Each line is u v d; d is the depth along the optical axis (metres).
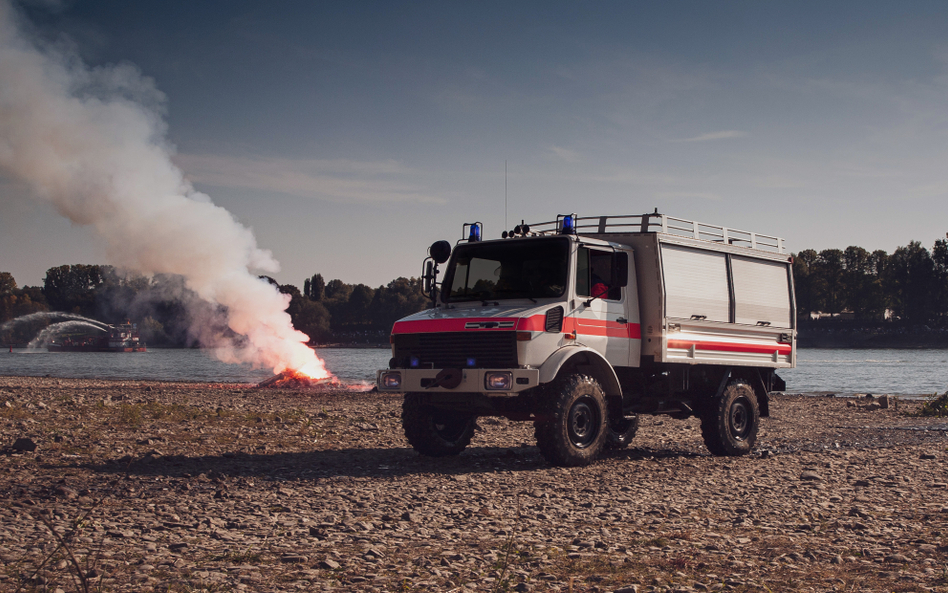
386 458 12.13
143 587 5.15
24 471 9.98
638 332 12.23
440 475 10.32
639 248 12.38
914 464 11.90
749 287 13.98
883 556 6.21
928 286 182.62
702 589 5.31
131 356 130.75
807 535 7.03
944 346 166.62
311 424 17.44
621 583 5.45
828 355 125.50
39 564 5.63
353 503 8.30
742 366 13.77
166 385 38.53
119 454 11.86
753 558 6.18
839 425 19.77
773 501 8.73
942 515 7.92
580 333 11.28
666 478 10.32
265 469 10.77
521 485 9.59
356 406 23.80
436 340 11.23
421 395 11.78
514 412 11.12
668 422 19.36
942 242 186.62
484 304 11.63
